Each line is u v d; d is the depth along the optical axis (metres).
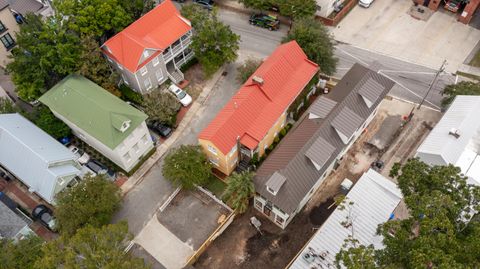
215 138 49.66
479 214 33.38
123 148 51.84
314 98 62.53
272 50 68.81
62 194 47.44
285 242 48.66
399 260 31.94
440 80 62.78
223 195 48.78
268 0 69.38
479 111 51.81
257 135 51.56
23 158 51.19
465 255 29.83
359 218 45.69
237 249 48.41
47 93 56.66
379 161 54.69
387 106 60.41
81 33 59.62
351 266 30.30
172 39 61.44
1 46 65.69
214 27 61.59
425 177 35.56
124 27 62.47
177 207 52.03
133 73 57.50
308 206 51.50
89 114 52.91
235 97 55.00
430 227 30.34
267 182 45.31
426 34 69.25
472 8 67.25
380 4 74.62
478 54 65.75
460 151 48.28
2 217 47.12
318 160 47.00
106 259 39.00
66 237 40.59
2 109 58.03
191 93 63.88
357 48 68.00
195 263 47.53
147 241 49.47
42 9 69.75
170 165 50.38
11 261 41.56
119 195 49.75
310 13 67.25
